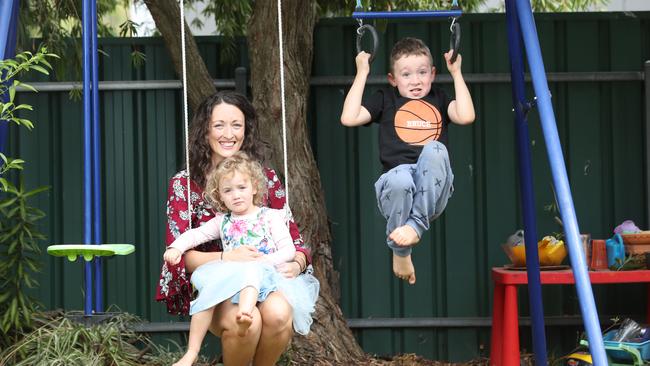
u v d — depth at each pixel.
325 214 6.65
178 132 6.85
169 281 4.86
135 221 6.85
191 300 4.95
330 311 6.52
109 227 6.86
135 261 6.84
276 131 6.51
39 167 6.84
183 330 6.81
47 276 6.84
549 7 8.29
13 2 5.43
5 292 5.93
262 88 6.53
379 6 6.98
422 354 6.88
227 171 4.80
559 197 4.90
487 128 6.85
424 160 4.94
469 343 6.88
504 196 6.85
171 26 6.57
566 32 6.87
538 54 5.11
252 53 6.55
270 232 4.84
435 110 5.13
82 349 5.86
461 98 5.07
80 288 6.84
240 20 7.30
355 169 6.84
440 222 6.86
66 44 6.83
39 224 6.83
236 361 4.81
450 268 6.85
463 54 6.85
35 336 5.84
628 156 6.88
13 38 5.63
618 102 6.88
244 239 4.82
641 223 6.86
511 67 5.57
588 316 4.77
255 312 4.69
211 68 6.91
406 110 5.11
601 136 6.88
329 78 6.80
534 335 5.73
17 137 6.84
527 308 6.87
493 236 6.85
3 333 5.96
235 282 4.65
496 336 6.47
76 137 6.84
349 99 5.09
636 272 6.27
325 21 6.84
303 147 6.57
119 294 6.85
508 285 6.25
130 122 6.85
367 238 6.84
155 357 6.35
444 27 6.84
